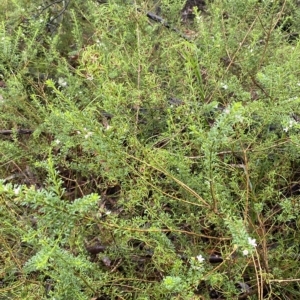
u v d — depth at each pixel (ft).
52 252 4.73
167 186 7.53
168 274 6.24
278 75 6.81
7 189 4.59
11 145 8.32
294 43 10.22
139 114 8.61
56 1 11.67
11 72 9.50
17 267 6.54
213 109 7.64
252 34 9.18
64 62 9.53
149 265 7.06
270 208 7.89
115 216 6.08
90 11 10.99
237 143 7.14
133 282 6.37
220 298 6.73
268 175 6.95
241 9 9.52
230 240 6.45
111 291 6.39
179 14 11.62
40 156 9.26
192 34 11.05
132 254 6.77
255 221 7.19
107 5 11.08
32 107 8.93
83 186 8.68
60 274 5.18
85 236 7.08
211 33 9.80
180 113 7.54
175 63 8.82
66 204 4.86
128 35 9.46
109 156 6.05
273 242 7.30
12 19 10.92
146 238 6.11
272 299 6.55
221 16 9.89
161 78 8.91
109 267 7.07
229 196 6.70
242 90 8.36
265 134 7.93
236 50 9.25
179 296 5.18
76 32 10.00
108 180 6.90
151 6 11.44
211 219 6.15
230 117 4.83
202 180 6.74
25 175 8.61
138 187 6.38
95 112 8.34
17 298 5.97
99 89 7.03
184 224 7.25
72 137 7.28
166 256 5.79
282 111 6.78
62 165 7.96
